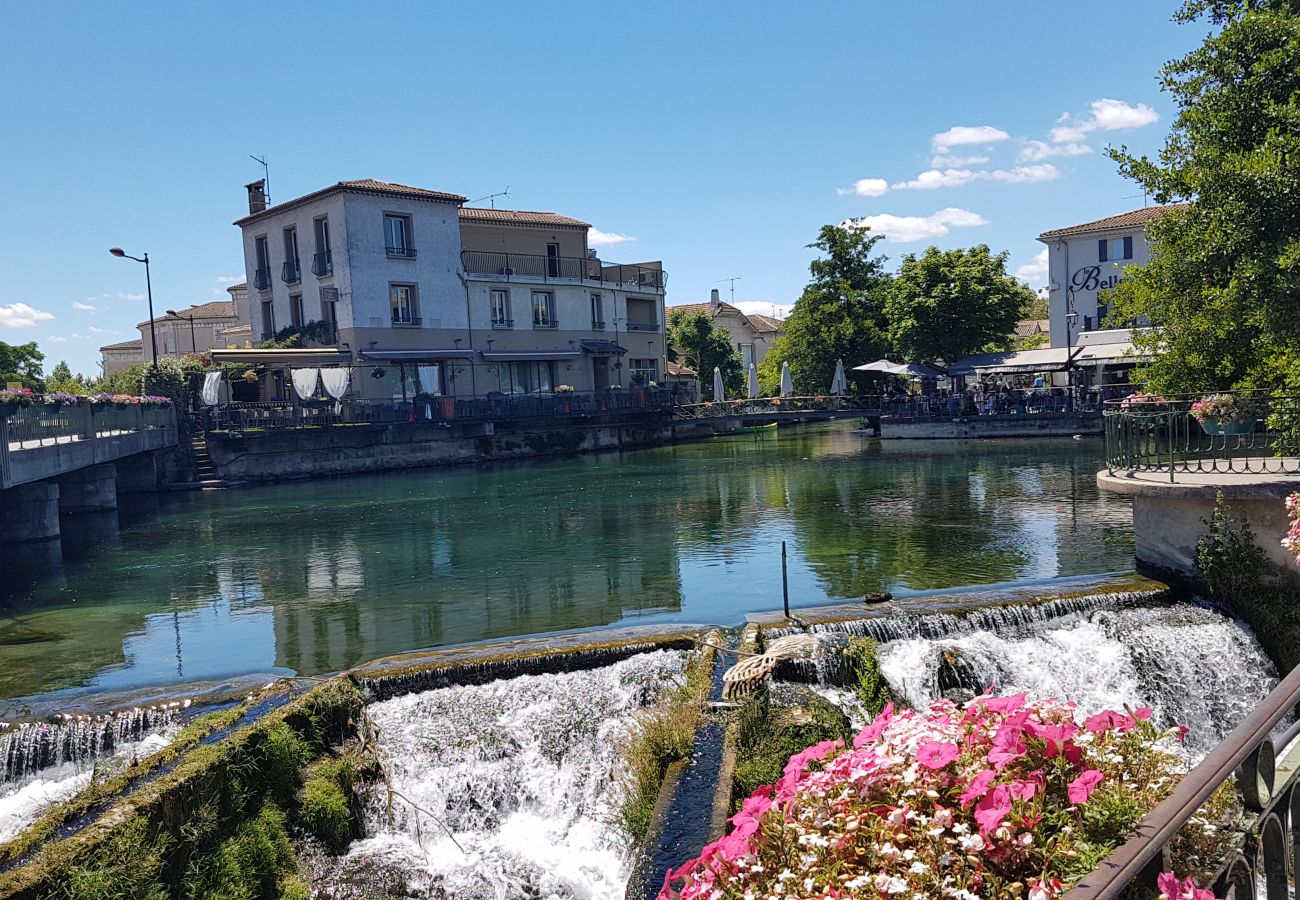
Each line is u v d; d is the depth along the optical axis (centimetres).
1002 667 1158
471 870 900
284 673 1260
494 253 5284
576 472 3778
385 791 985
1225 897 263
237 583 1862
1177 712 1157
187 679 1258
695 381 6550
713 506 2584
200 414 3819
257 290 5078
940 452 3769
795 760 335
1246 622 1227
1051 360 4391
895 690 1110
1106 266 5388
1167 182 1662
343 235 4506
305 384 4106
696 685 1030
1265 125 1502
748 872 292
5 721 1091
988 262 5209
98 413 2630
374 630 1468
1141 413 1411
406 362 4734
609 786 944
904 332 5259
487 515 2616
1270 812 258
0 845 728
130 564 2098
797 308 6253
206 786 827
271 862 831
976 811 270
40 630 1547
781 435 5550
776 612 1375
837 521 2209
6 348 5394
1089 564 1603
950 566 1653
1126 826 267
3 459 1792
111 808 762
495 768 1027
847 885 269
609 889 867
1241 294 1477
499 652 1201
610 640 1228
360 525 2530
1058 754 291
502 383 5225
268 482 3812
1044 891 238
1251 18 1538
